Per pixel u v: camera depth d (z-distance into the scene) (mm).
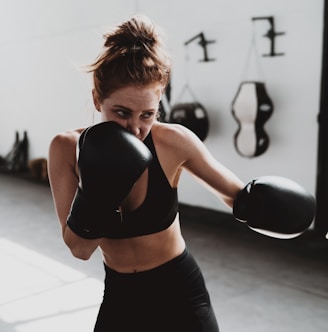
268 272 3275
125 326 1120
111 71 899
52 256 3631
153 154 1043
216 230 4316
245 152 4312
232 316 2598
